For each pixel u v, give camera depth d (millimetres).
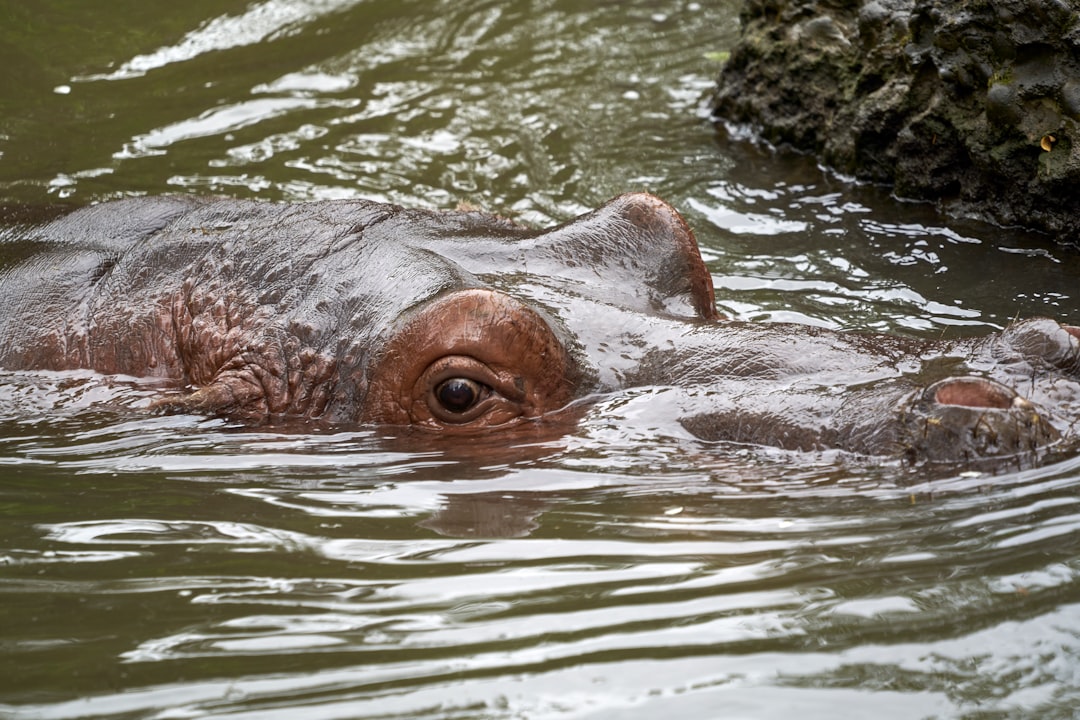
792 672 7734
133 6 25234
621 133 20234
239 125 20531
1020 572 8641
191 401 11805
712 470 10234
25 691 7895
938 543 9062
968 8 16234
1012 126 15891
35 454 11484
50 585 9219
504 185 18312
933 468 9844
